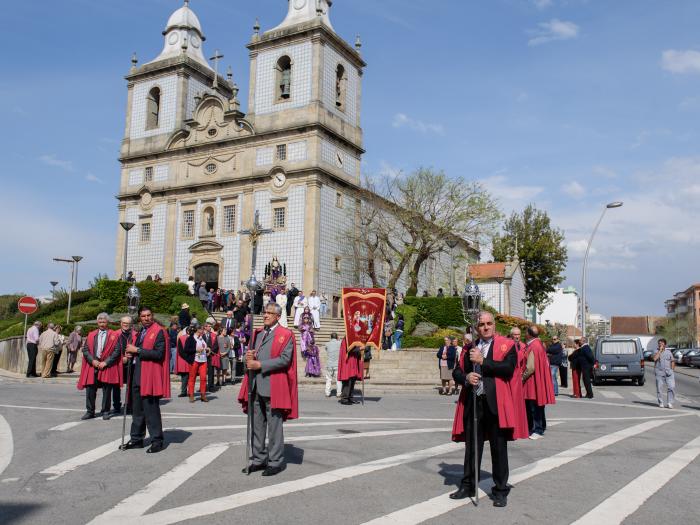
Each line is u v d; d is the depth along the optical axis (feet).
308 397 65.00
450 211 138.41
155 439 32.40
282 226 134.72
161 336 33.01
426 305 124.06
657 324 395.34
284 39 140.36
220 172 143.84
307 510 22.22
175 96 153.69
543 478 27.91
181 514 21.58
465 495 24.39
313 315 104.99
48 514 21.72
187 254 145.18
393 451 33.12
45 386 71.46
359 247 140.97
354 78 148.97
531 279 216.74
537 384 39.91
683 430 43.60
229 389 71.31
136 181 155.12
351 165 144.56
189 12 164.14
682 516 22.56
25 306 92.22
